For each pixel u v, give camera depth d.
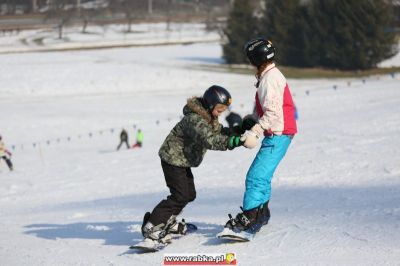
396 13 185.75
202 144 10.91
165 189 23.77
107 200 22.14
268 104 10.94
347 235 10.91
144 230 11.37
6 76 116.94
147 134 60.62
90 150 53.12
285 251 10.35
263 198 11.26
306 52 144.50
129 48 189.25
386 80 104.81
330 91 82.12
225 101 10.89
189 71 127.12
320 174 21.61
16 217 19.59
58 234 14.55
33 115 77.50
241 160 30.34
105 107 83.38
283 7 149.25
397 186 17.09
